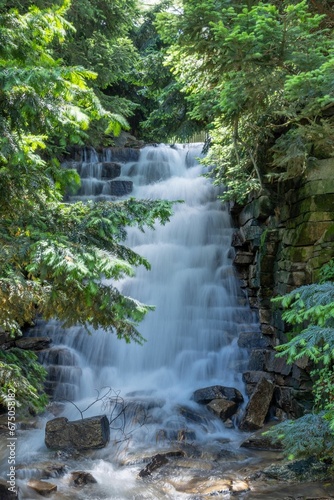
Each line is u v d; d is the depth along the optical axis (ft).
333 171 24.41
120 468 19.93
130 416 24.70
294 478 18.26
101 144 51.01
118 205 13.60
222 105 22.45
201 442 22.74
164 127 51.57
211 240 37.19
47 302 12.80
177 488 18.01
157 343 31.83
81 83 11.78
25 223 12.96
